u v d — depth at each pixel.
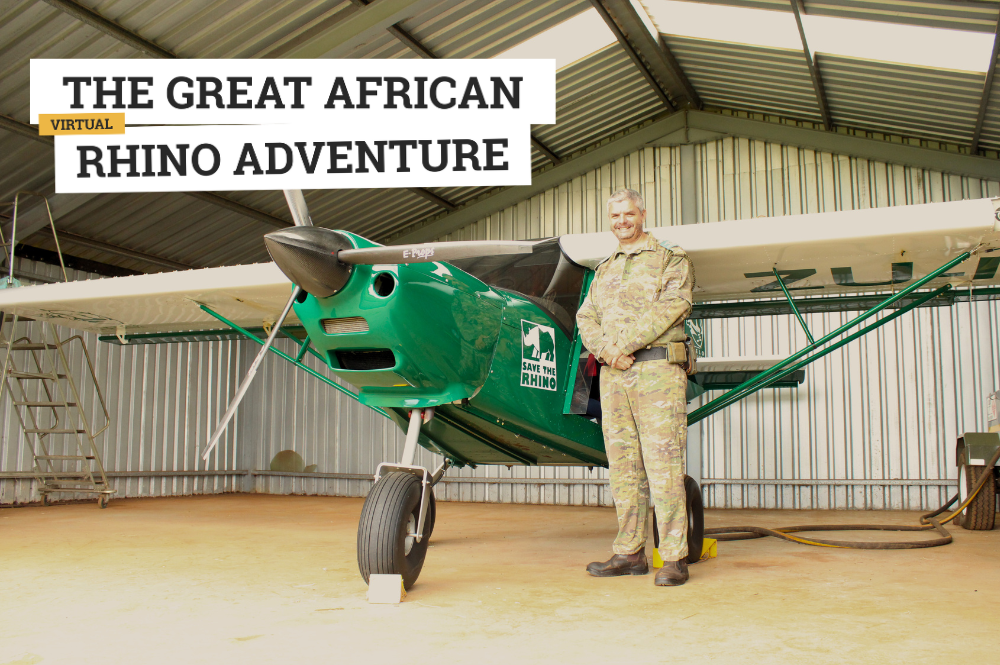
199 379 9.84
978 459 5.09
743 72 7.34
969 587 2.72
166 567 3.40
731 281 4.40
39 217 6.82
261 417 10.47
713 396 8.01
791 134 7.98
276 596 2.63
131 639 2.00
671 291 2.80
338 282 2.65
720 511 7.27
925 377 7.23
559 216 9.05
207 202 7.39
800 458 7.56
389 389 3.01
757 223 3.68
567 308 3.71
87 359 7.77
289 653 1.83
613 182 8.84
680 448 2.82
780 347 7.78
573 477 8.39
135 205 7.23
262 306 5.22
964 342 7.14
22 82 5.47
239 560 3.64
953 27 5.50
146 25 5.34
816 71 6.71
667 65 7.57
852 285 4.52
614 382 2.95
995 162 7.09
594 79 7.69
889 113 7.14
